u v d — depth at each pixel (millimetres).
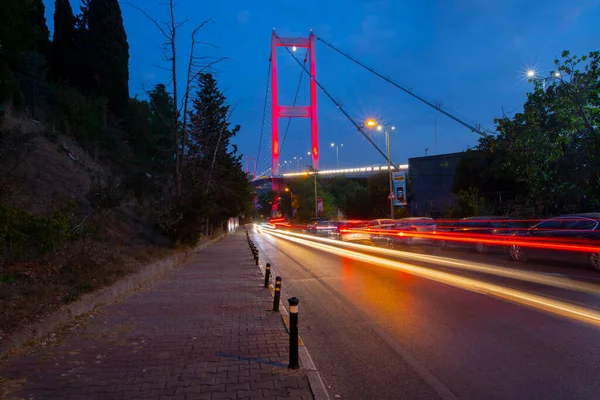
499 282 10219
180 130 18828
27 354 5109
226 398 3951
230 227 55312
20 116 16125
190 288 10430
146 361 4965
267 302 8664
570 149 19312
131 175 20906
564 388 4164
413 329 6363
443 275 11609
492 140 22453
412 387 4309
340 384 4418
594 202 19609
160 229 17562
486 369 4707
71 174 15492
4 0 14219
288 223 91812
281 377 4469
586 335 5785
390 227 24422
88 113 21078
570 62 17312
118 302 8414
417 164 43375
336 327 6605
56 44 25438
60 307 6656
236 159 28953
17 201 11047
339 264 15531
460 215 30812
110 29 26250
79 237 10617
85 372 4586
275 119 98688
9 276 7457
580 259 12172
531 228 14328
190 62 17219
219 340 5863
